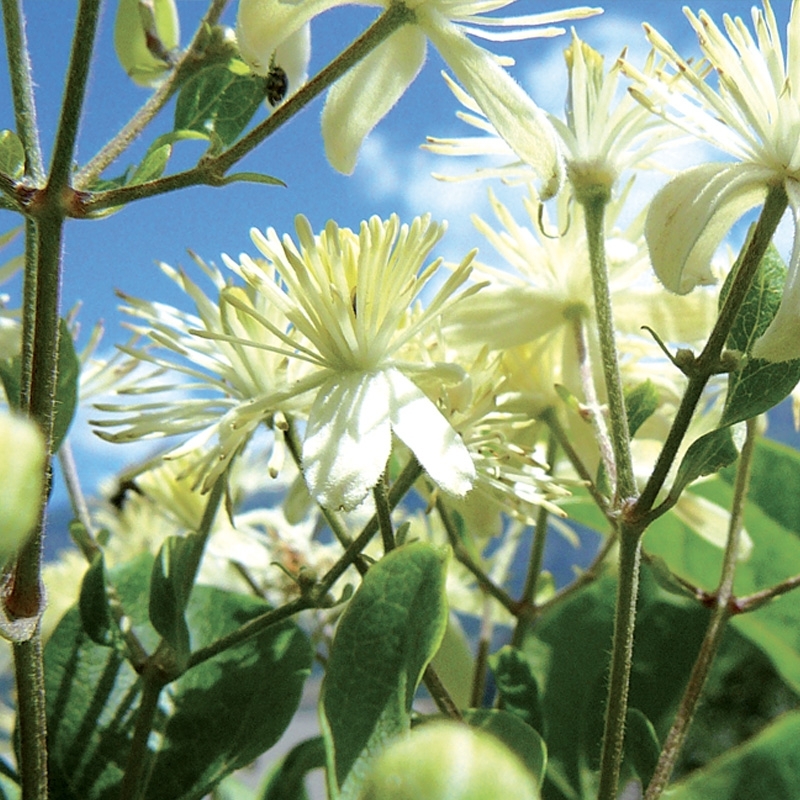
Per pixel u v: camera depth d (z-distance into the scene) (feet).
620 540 0.42
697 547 0.55
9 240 0.50
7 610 0.39
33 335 0.39
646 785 0.47
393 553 0.41
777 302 0.42
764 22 0.42
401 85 0.46
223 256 0.45
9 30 0.41
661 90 0.43
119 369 0.52
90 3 0.38
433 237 0.44
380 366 0.45
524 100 0.43
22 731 0.39
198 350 0.48
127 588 0.50
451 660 0.55
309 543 0.58
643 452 0.50
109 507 0.62
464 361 0.49
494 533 0.51
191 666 0.45
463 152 0.48
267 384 0.47
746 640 0.60
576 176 0.46
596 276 0.45
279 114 0.40
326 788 0.40
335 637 0.41
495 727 0.43
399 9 0.42
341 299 0.44
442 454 0.42
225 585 0.58
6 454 0.30
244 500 0.59
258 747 0.47
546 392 0.50
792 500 0.55
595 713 0.52
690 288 0.42
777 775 0.42
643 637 0.53
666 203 0.42
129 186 0.39
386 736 0.40
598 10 0.44
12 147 0.41
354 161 0.46
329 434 0.43
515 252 0.51
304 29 0.48
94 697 0.48
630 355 0.52
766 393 0.42
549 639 0.53
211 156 0.40
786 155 0.41
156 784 0.47
